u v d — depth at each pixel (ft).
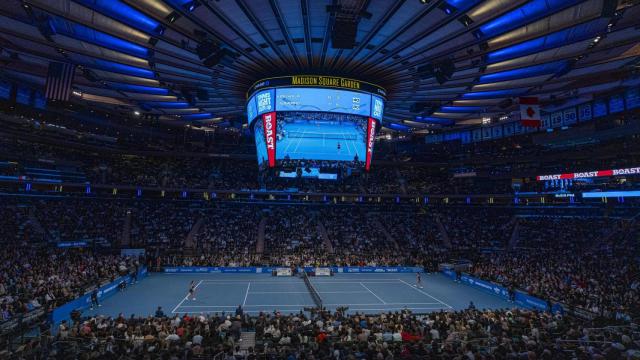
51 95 100.37
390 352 41.78
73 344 51.96
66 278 103.50
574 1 67.05
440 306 105.70
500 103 136.67
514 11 72.59
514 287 113.80
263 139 118.52
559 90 120.26
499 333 57.00
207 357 46.01
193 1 74.02
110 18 75.92
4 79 144.56
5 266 109.40
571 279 116.37
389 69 111.14
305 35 91.30
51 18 79.15
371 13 77.82
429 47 90.79
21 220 161.27
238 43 95.14
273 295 115.24
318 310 78.69
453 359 41.70
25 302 80.12
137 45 89.86
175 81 118.11
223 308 99.04
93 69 107.65
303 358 41.86
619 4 68.74
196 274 151.84
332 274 154.81
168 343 51.75
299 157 116.06
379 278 150.00
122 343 50.39
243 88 128.57
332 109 116.57
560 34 81.30
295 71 114.83
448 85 115.75
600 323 71.05
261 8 77.10
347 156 118.32
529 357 36.27
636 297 90.89
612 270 125.08
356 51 100.12
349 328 59.41
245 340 57.77
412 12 76.79
